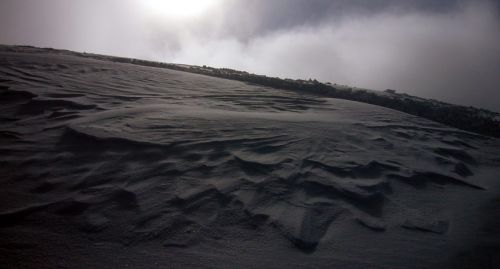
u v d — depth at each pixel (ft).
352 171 9.64
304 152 10.61
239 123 13.05
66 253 5.55
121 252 5.70
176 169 8.88
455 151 13.33
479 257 6.21
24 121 12.37
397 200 8.41
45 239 5.87
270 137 11.66
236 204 7.41
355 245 6.37
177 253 5.77
